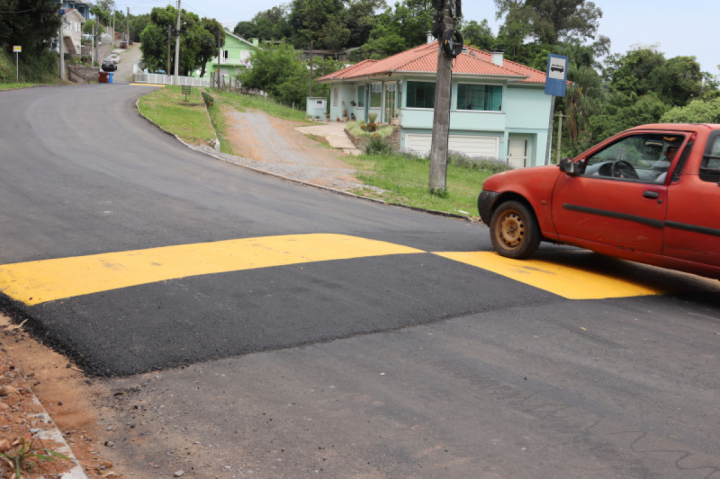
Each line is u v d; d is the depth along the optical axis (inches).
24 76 2074.3
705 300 275.6
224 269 273.6
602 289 282.8
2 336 202.4
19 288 242.1
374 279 269.3
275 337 203.8
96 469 130.0
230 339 200.5
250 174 655.8
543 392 170.4
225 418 153.3
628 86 2450.8
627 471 132.6
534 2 3201.3
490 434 147.3
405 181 754.2
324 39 4111.7
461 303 245.1
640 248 279.1
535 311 242.2
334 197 552.4
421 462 135.0
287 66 2448.3
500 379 178.1
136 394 165.5
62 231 342.0
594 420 155.3
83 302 227.8
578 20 3137.3
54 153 662.5
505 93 1379.2
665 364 193.3
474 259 321.7
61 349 192.9
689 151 265.6
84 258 287.3
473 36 2837.1
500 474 130.9
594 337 215.8
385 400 163.5
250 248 315.9
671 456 139.0
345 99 1726.1
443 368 184.7
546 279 291.7
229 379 174.6
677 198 264.5
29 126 881.5
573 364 190.7
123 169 594.2
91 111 1141.1
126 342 196.1
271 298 238.8
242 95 2234.3
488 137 1387.8
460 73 1315.2
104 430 147.5
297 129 1381.6
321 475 129.7
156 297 234.5
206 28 3189.0
